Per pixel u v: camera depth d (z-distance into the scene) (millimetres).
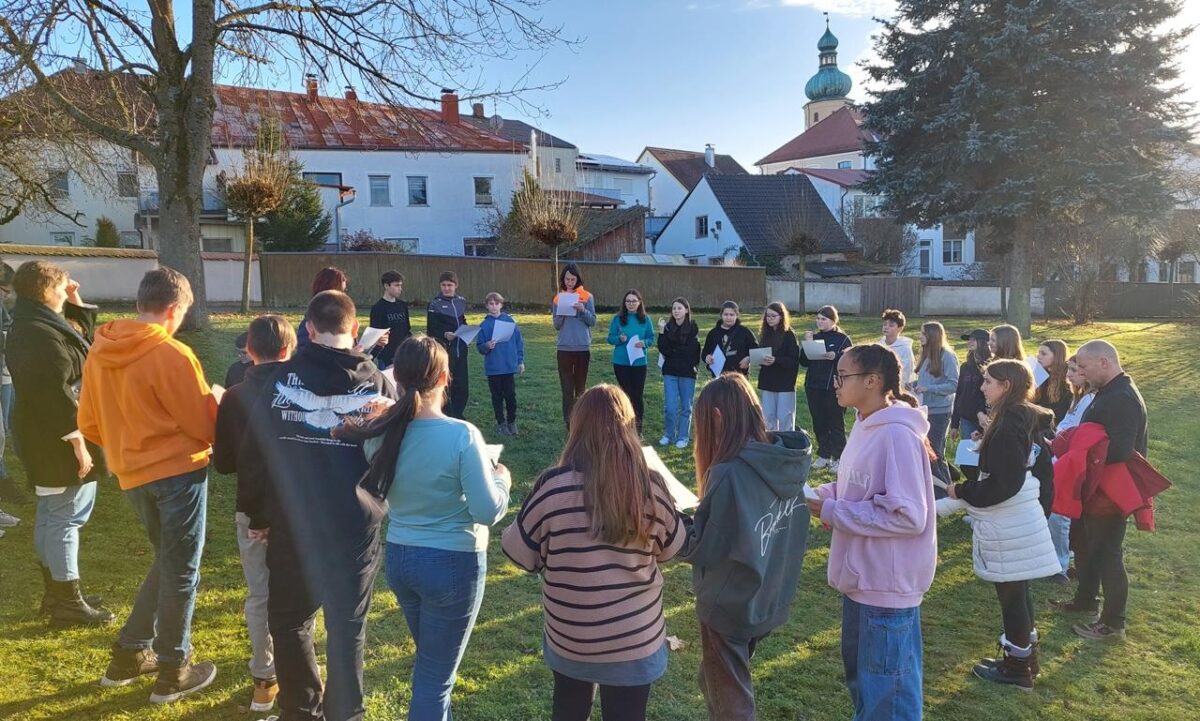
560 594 2547
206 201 26719
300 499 2879
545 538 2551
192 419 3262
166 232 12641
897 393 3100
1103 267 26422
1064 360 6078
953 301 29656
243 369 3926
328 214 29031
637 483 2463
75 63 11508
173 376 3211
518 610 4637
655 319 20000
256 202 17094
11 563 4621
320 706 3031
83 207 29781
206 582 4633
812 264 37719
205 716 3312
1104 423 4523
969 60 22391
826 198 46219
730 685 2943
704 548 2773
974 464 4672
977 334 6664
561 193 23016
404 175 34562
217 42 12094
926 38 22797
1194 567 5871
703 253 41750
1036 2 20812
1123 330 23016
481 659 4043
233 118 24094
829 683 4055
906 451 2953
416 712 2783
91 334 4434
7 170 17094
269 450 2865
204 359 10641
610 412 2525
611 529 2443
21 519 5320
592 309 8578
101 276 16844
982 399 6559
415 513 2785
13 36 10281
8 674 3480
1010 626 4055
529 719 3539
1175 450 9242
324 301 2988
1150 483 4523
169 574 3328
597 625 2504
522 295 23938
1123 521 4598
